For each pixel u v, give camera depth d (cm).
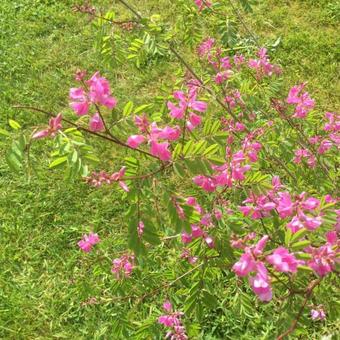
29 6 531
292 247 159
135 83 456
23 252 353
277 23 494
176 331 237
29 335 314
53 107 441
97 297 293
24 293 331
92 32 497
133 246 164
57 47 491
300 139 271
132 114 171
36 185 385
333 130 269
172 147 184
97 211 370
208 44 285
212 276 204
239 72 288
